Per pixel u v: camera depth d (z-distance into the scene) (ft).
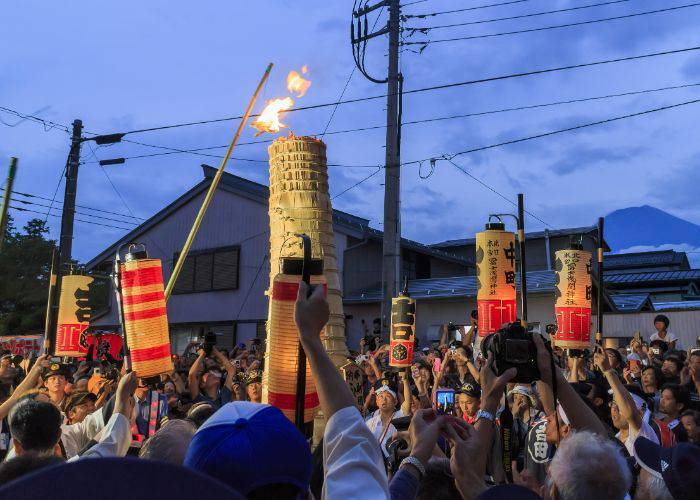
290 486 5.31
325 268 13.96
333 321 13.78
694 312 53.16
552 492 7.50
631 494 12.76
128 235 84.43
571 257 19.76
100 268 87.15
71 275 25.55
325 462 5.93
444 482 8.41
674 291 89.81
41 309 83.92
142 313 13.25
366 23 47.34
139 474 2.93
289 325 9.44
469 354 28.02
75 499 2.84
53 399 21.66
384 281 42.88
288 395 9.37
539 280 60.59
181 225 81.56
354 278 69.92
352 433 5.90
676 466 8.17
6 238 87.51
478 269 19.53
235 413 5.59
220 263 76.89
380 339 42.63
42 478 2.83
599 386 17.71
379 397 21.67
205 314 77.51
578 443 7.39
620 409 14.47
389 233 43.19
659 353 36.24
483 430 8.45
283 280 9.49
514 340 9.00
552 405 9.64
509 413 10.61
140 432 17.67
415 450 7.54
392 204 43.57
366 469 5.72
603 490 7.00
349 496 5.51
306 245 7.70
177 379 26.66
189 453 5.38
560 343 19.80
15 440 11.23
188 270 79.46
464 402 20.70
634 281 91.09
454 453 7.88
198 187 79.71
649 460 9.07
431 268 80.28
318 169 14.30
